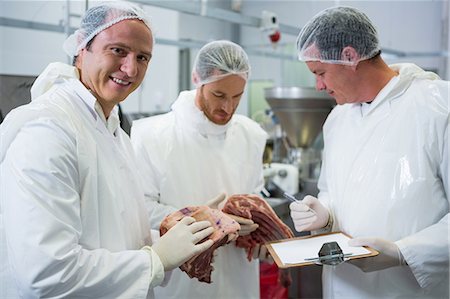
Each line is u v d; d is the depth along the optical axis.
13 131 0.86
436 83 1.21
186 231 1.01
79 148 0.91
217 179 1.49
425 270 1.13
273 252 1.18
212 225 1.10
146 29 0.97
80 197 0.92
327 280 1.40
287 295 2.35
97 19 0.93
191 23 4.86
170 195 1.43
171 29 4.39
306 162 2.48
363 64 1.23
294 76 4.73
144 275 0.92
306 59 1.27
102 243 0.96
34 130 0.85
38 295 0.81
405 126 1.20
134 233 1.09
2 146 0.86
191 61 4.56
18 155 0.83
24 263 0.79
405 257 1.12
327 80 1.27
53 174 0.82
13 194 0.81
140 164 1.44
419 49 4.43
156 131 1.48
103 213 0.96
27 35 2.65
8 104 1.64
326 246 1.09
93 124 0.99
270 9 5.08
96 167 0.95
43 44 2.58
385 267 1.15
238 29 5.50
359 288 1.29
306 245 1.22
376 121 1.27
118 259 0.91
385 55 3.79
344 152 1.37
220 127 1.49
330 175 1.44
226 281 1.46
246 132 1.61
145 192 1.42
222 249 1.44
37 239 0.79
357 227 1.25
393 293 1.24
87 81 0.99
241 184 1.55
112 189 0.99
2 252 0.90
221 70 1.37
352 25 1.19
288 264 1.07
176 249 0.97
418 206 1.16
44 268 0.79
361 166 1.28
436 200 1.16
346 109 1.45
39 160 0.82
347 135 1.38
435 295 1.24
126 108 4.11
